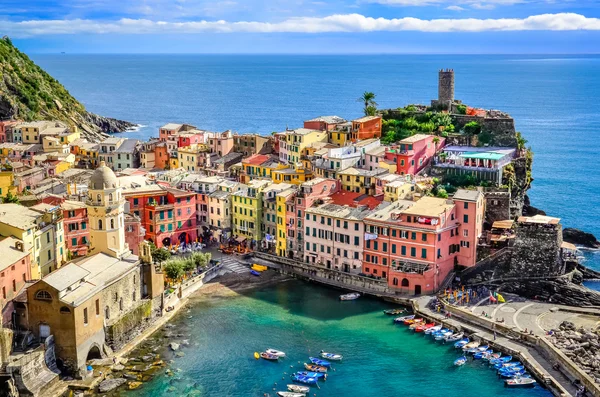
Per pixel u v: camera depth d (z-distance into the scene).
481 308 166.62
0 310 129.75
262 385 134.75
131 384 133.88
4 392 125.19
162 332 158.00
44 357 131.38
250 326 161.38
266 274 194.88
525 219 180.88
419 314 164.75
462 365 142.50
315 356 146.50
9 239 148.12
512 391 132.75
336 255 191.25
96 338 141.62
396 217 178.75
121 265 156.25
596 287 185.62
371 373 139.62
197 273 188.62
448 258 179.50
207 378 137.12
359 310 170.50
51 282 133.88
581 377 130.88
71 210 182.50
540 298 173.75
